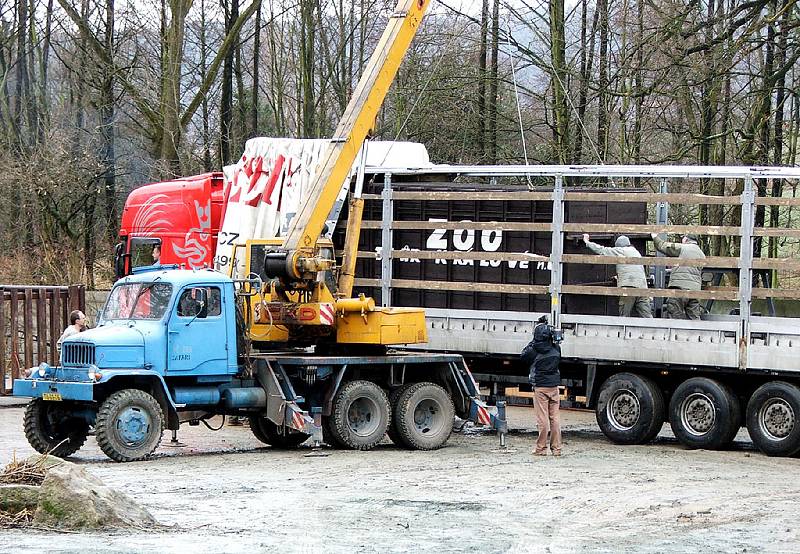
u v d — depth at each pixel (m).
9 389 33.62
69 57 55.28
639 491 18.95
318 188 24.28
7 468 16.12
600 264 26.38
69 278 49.00
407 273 28.36
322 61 52.41
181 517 15.75
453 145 47.50
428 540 14.52
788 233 24.34
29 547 13.18
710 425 24.70
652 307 26.89
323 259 24.27
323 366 24.03
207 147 50.88
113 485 18.70
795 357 23.77
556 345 24.02
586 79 39.53
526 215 27.17
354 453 23.88
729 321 25.39
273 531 14.88
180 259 31.84
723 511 17.14
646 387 25.48
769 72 36.44
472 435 27.88
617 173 26.02
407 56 47.03
